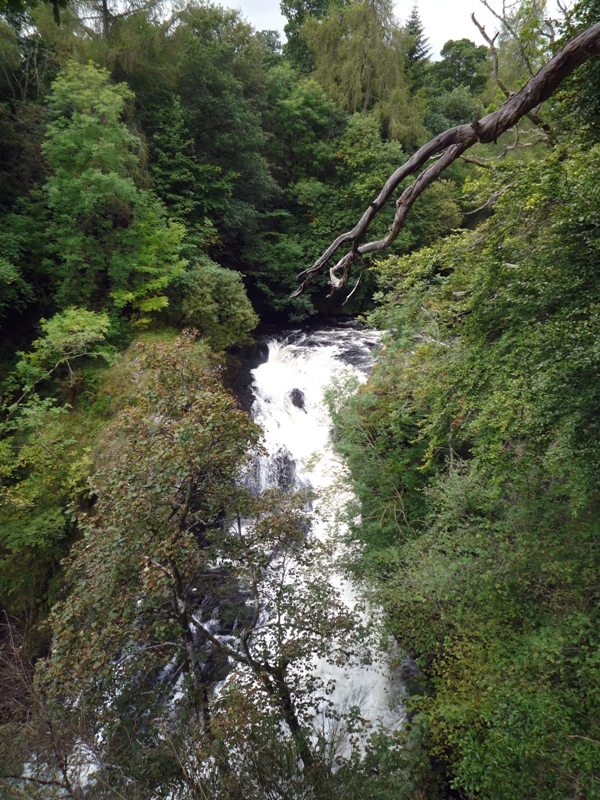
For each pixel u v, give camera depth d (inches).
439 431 315.6
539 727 218.2
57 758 216.1
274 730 239.6
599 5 242.4
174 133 750.5
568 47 117.3
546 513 307.6
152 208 635.5
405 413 445.1
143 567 254.1
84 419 538.0
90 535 266.8
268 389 667.4
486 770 221.5
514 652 278.4
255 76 930.1
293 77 1058.7
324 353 748.6
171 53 743.1
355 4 1015.0
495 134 134.9
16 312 623.2
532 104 126.9
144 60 725.3
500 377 248.2
